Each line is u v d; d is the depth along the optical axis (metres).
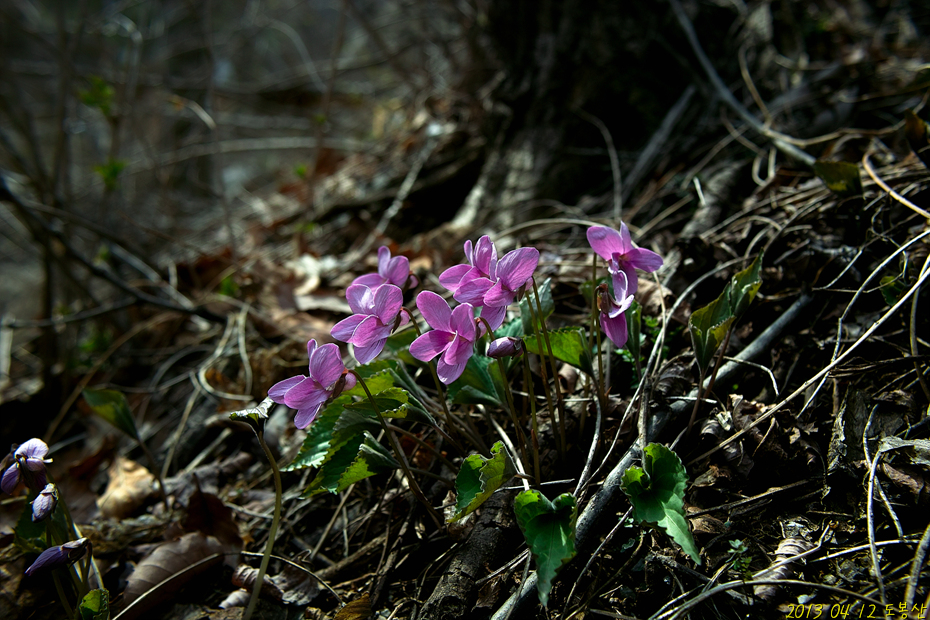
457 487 0.27
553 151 0.49
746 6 0.50
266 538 0.33
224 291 0.50
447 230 0.49
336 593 0.30
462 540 0.29
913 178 0.35
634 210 0.43
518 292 0.28
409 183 0.55
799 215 0.35
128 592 0.31
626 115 0.49
